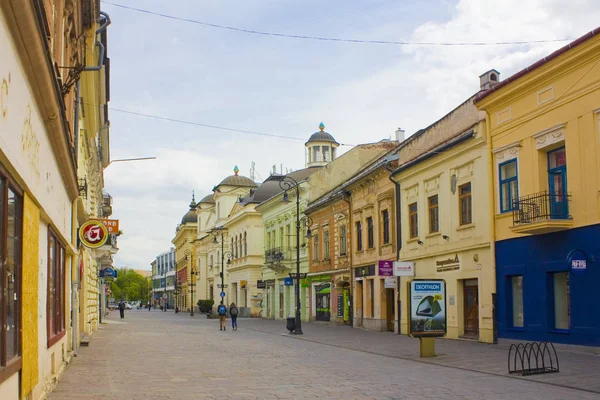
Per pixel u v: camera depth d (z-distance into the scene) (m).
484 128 23.89
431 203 28.98
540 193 20.69
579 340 18.69
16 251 7.74
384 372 15.72
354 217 38.75
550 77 20.17
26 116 7.81
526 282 21.36
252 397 11.80
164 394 12.23
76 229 20.30
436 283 19.19
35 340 8.93
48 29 8.14
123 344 26.39
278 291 56.53
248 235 65.62
